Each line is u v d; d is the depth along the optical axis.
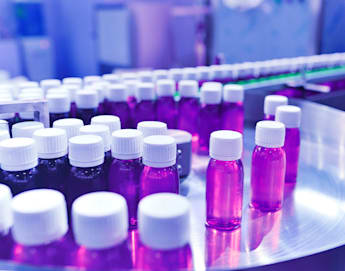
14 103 0.65
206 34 2.23
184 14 2.34
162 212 0.41
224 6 2.40
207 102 0.93
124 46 2.39
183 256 0.48
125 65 2.41
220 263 0.50
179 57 2.43
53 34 2.76
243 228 0.60
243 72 1.28
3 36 2.52
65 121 0.67
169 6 2.36
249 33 2.50
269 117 0.83
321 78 1.46
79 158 0.55
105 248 0.44
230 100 0.94
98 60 2.66
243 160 0.93
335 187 0.78
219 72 1.20
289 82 1.33
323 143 1.08
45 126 0.69
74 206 0.44
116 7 2.42
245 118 1.25
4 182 0.57
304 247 0.55
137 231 0.57
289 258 0.52
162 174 0.55
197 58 2.28
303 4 2.21
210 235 0.58
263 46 2.48
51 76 2.81
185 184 0.77
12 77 2.60
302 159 0.95
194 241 0.56
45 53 2.74
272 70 1.37
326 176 0.84
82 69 2.81
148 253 0.46
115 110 0.86
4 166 0.54
